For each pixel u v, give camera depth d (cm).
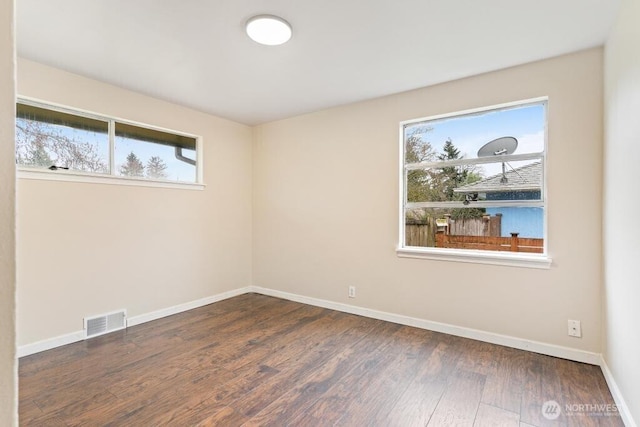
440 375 222
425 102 306
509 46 231
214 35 217
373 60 252
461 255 286
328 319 334
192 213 369
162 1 182
